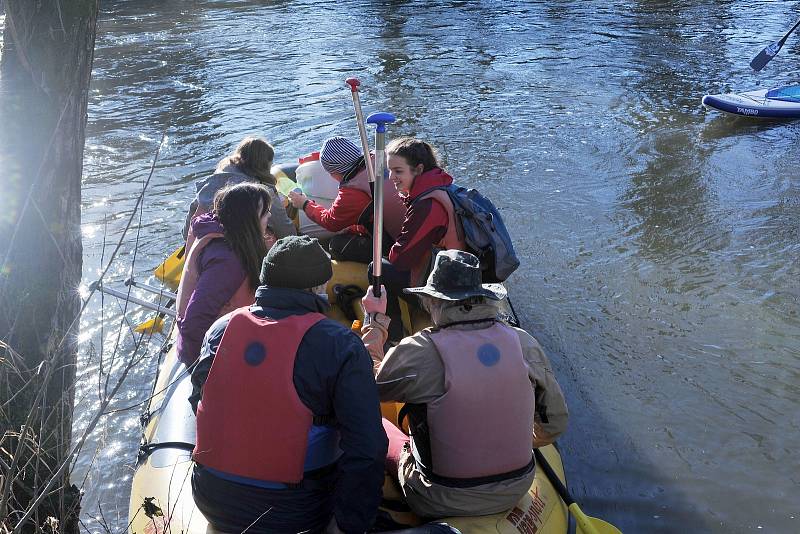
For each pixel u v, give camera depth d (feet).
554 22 55.11
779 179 26.08
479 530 8.27
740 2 60.95
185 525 8.61
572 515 9.90
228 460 7.39
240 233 9.95
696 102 35.45
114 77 42.29
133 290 18.56
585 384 15.05
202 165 28.19
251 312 7.48
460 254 8.38
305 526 7.59
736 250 20.72
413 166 11.52
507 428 8.10
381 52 46.80
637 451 13.15
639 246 21.13
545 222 22.89
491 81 39.50
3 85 7.75
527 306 18.02
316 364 7.18
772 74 40.06
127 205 24.39
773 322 17.03
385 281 12.08
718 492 12.16
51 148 7.84
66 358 8.16
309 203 13.61
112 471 12.76
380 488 7.27
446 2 64.85
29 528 7.80
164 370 12.40
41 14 7.65
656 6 60.39
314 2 66.74
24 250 7.89
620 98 36.19
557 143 30.14
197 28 56.13
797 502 11.90
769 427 13.62
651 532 11.42
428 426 8.15
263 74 42.16
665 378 15.14
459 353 7.97
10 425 7.22
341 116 34.06
